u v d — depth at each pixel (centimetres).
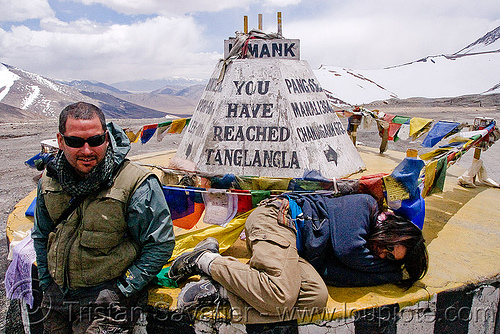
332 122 473
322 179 276
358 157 502
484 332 278
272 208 257
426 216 385
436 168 314
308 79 455
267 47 427
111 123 227
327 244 251
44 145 453
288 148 393
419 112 1630
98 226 211
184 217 298
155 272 227
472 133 432
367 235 253
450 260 294
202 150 405
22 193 625
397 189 268
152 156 650
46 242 236
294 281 226
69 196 214
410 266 251
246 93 408
